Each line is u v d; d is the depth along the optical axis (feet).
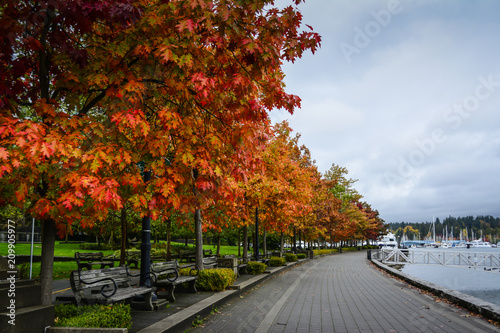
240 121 20.43
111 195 13.71
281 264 73.31
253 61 16.66
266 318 26.58
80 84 17.78
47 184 17.46
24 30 15.62
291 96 18.53
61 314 19.30
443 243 554.05
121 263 58.65
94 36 18.37
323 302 33.86
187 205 17.63
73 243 182.19
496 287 82.69
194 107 20.26
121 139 16.31
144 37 17.20
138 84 16.03
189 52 16.85
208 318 26.30
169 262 34.50
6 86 15.51
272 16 16.58
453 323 25.07
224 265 49.14
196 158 17.31
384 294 39.42
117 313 18.58
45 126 14.29
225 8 15.53
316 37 17.08
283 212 66.90
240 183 53.57
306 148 115.14
